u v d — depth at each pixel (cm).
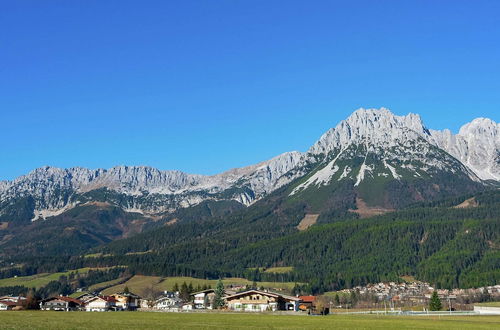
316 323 14988
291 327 13362
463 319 17950
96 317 17150
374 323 15175
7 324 12900
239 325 13900
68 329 11725
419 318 18662
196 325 13700
